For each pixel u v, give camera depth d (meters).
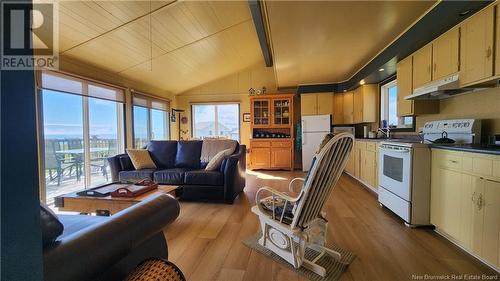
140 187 2.42
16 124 0.50
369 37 3.00
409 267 1.67
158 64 4.41
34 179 0.54
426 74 2.70
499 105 2.12
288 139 6.10
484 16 1.90
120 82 4.41
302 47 3.35
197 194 3.22
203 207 3.04
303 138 5.82
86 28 2.80
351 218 2.61
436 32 2.41
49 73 3.01
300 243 1.65
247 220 2.57
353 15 2.43
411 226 2.34
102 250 0.83
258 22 2.89
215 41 4.14
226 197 3.15
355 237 2.14
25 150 0.52
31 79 0.53
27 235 0.53
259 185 4.32
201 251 1.91
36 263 0.55
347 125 5.77
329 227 2.37
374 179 3.61
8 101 0.48
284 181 4.66
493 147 1.85
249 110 6.58
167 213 1.29
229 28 3.81
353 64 4.22
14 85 0.49
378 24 2.64
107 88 4.05
